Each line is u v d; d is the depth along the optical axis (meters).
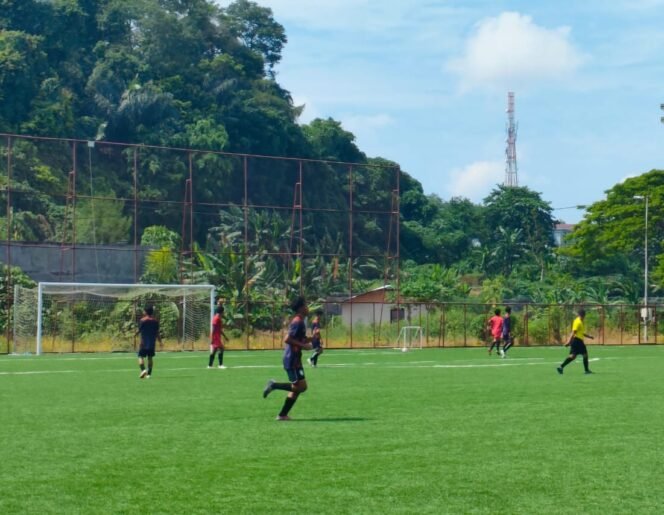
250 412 18.44
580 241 93.38
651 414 18.39
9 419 17.19
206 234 92.94
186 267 60.25
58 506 10.09
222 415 17.95
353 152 124.31
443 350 51.28
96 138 100.06
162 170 94.50
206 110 110.06
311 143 118.62
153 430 15.74
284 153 113.88
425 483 11.37
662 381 27.25
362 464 12.60
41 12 112.38
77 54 113.06
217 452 13.49
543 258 117.25
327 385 25.47
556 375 29.92
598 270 110.12
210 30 125.06
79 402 20.30
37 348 43.59
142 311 50.25
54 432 15.47
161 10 117.81
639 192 89.88
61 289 49.03
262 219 78.56
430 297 78.19
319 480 11.51
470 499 10.55
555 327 62.03
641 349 54.28
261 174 98.94
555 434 15.46
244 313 55.62
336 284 72.69
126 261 71.81
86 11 117.31
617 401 21.00
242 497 10.56
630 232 89.31
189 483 11.30
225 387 24.33
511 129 160.50
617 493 10.90
